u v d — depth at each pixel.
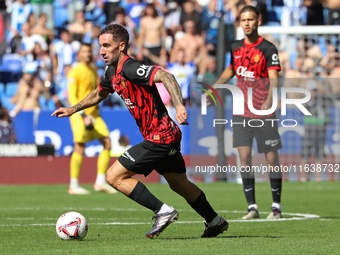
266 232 16.83
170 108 45.81
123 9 57.97
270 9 56.62
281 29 34.75
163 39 56.41
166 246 13.04
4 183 44.59
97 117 34.38
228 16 57.03
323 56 47.66
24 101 53.62
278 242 13.91
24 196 32.72
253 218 21.25
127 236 15.85
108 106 51.97
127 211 24.47
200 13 56.94
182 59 54.56
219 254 11.74
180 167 14.42
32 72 55.19
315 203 28.17
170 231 17.28
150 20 56.22
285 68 49.41
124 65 13.62
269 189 38.53
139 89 13.69
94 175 44.72
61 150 44.78
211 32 56.59
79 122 33.78
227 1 57.16
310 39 47.47
